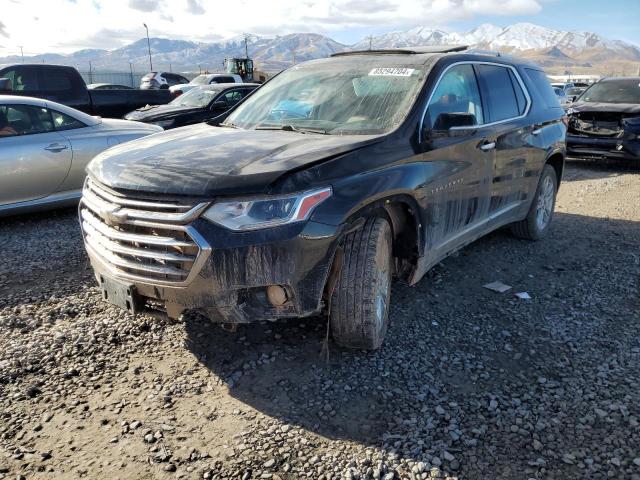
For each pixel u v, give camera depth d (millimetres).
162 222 2975
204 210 2896
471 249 5883
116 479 2535
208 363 3523
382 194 3322
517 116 5285
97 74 42938
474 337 3898
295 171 3010
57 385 3270
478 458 2697
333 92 4297
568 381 3354
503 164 4938
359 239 3371
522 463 2668
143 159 3346
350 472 2586
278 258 2928
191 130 4273
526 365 3545
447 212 4121
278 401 3129
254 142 3555
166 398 3148
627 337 3934
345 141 3479
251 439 2811
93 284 4805
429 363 3527
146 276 3100
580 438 2844
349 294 3350
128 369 3453
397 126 3738
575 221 7188
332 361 3523
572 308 4418
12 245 6004
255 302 3061
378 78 4273
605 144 10969
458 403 3125
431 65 4242
